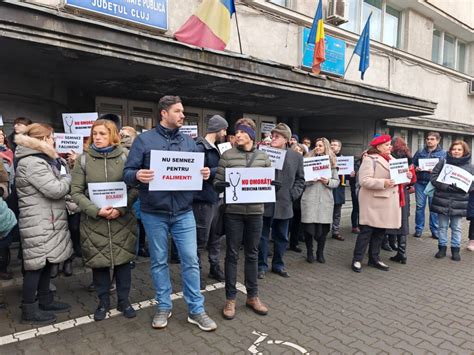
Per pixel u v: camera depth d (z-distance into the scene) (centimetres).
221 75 543
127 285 350
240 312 367
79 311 360
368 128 1079
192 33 573
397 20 1237
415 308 390
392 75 1153
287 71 630
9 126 512
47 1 505
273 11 822
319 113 985
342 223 819
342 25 1042
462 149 552
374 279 473
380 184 475
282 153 440
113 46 426
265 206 439
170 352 296
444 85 1375
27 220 315
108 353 292
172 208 316
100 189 318
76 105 653
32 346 299
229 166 352
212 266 454
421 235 732
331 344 314
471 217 598
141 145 309
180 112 315
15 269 461
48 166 319
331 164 529
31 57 437
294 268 507
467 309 391
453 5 1359
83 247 328
